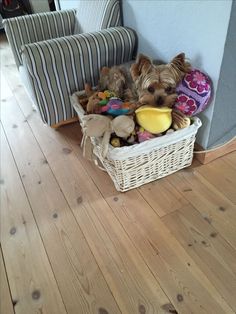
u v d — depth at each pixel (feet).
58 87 5.34
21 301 3.51
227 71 4.00
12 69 9.09
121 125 4.03
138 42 5.52
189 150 4.74
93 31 5.60
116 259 3.82
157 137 4.12
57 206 4.62
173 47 4.64
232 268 3.58
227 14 3.43
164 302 3.34
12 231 4.31
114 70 4.92
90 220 4.35
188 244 3.89
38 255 3.96
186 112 4.22
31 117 6.85
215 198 4.48
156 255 3.81
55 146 5.90
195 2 3.80
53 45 4.90
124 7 5.52
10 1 11.27
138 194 4.67
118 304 3.37
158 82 4.00
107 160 4.40
